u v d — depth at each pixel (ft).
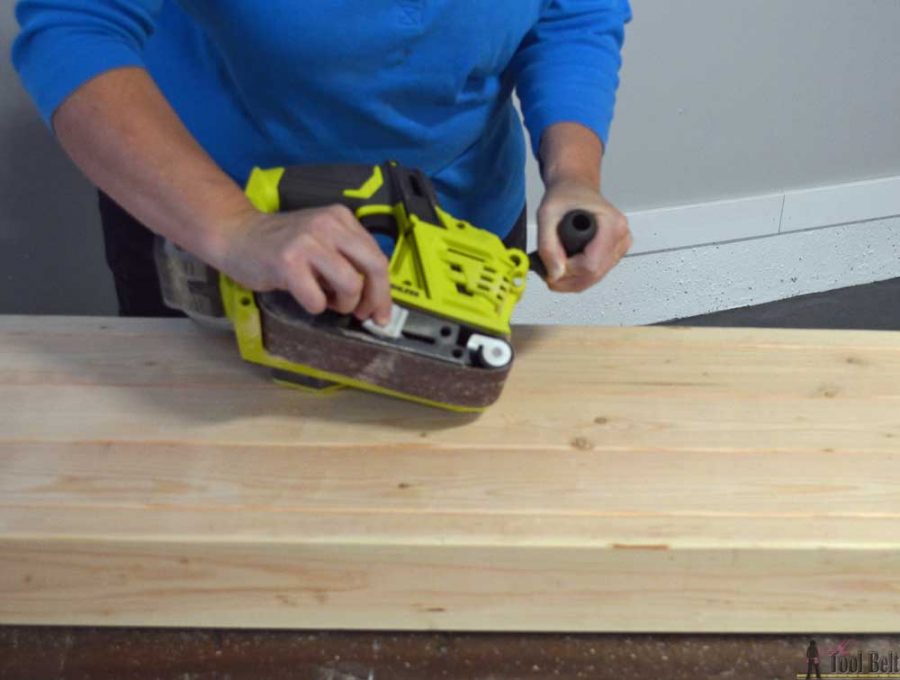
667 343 3.43
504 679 2.69
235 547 2.53
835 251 8.17
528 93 3.50
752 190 7.59
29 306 5.88
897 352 3.43
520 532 2.59
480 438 2.93
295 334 2.71
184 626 2.75
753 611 2.72
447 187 3.83
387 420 2.98
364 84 3.17
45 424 2.89
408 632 2.79
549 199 3.02
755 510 2.70
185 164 2.52
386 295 2.55
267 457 2.81
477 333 2.78
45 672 2.63
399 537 2.55
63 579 2.60
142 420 2.93
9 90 5.06
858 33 7.04
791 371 3.31
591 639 2.80
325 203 2.83
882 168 7.93
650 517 2.66
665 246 7.50
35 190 5.44
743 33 6.68
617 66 3.62
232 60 3.12
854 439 3.00
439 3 3.01
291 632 2.78
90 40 2.57
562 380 3.20
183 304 3.12
